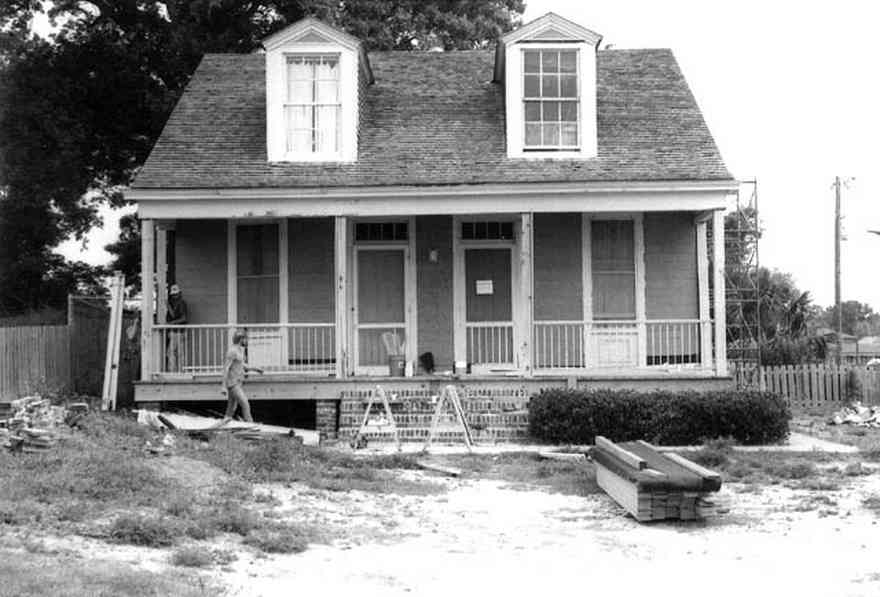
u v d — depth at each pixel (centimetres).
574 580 930
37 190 3225
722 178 2070
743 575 953
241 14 3194
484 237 2295
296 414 2238
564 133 2200
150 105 3183
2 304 3606
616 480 1334
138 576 825
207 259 2292
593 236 2278
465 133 2262
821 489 1437
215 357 2241
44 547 923
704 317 2261
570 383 2052
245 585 863
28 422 1494
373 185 2088
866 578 938
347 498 1339
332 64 2220
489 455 1758
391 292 2289
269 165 2164
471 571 959
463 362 2245
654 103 2327
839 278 4784
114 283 2073
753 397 1912
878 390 2964
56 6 3272
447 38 3578
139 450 1458
